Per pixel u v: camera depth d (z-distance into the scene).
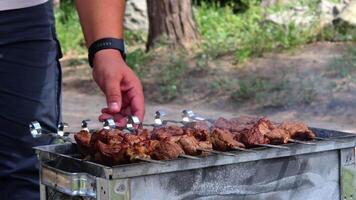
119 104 1.33
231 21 7.28
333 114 4.42
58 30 7.89
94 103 5.32
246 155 1.18
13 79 1.48
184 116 1.43
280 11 6.54
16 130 1.49
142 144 1.19
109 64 1.36
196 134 1.27
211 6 8.06
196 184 1.15
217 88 5.21
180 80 5.53
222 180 1.17
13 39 1.47
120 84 1.36
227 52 6.07
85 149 1.25
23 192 1.51
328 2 6.50
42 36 1.51
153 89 5.46
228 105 4.93
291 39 5.92
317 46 5.78
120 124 1.34
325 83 4.88
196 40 6.43
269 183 1.21
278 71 5.35
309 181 1.24
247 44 6.03
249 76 5.37
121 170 1.09
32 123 1.34
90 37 1.41
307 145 1.22
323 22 6.20
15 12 1.47
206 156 1.16
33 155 1.50
